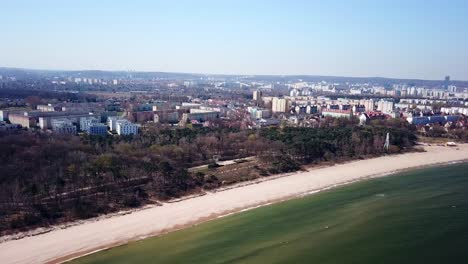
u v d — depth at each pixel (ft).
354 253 362.33
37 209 444.14
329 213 472.03
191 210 481.46
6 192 459.32
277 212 477.36
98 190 504.84
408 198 525.34
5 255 362.33
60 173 531.91
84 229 420.77
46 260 355.36
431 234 400.06
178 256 360.89
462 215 451.94
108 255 364.99
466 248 367.25
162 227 430.61
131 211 473.67
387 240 388.98
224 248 376.68
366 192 557.74
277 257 355.97
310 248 374.02
